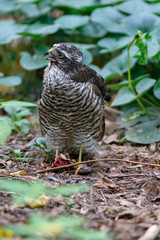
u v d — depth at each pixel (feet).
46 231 12.43
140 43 27.63
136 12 39.68
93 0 43.52
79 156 25.72
